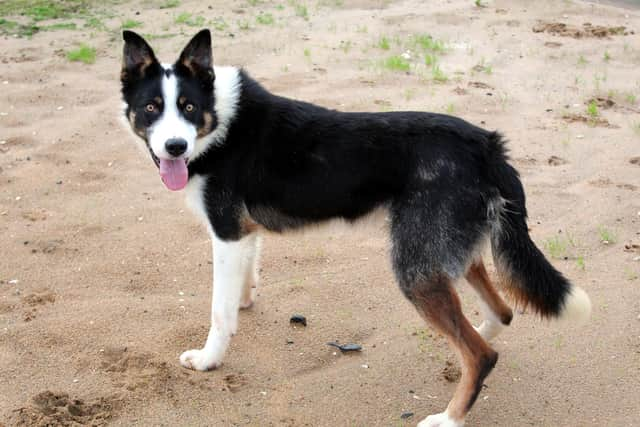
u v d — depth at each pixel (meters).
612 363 4.59
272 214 4.46
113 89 9.32
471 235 4.02
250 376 4.51
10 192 6.82
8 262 5.70
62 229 6.22
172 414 4.14
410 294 4.07
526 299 4.08
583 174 7.15
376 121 4.23
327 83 9.34
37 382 4.35
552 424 4.12
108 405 4.16
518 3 12.71
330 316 5.13
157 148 4.20
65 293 5.33
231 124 4.37
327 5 12.84
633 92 9.09
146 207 6.64
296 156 4.29
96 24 11.89
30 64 10.13
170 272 5.66
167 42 10.79
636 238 6.04
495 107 8.68
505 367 4.58
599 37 11.07
